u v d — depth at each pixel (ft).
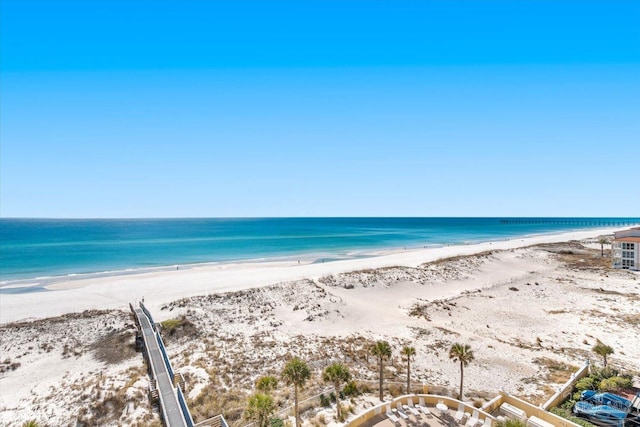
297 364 75.25
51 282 213.66
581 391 87.15
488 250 304.71
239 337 127.34
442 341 127.13
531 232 631.97
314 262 288.51
